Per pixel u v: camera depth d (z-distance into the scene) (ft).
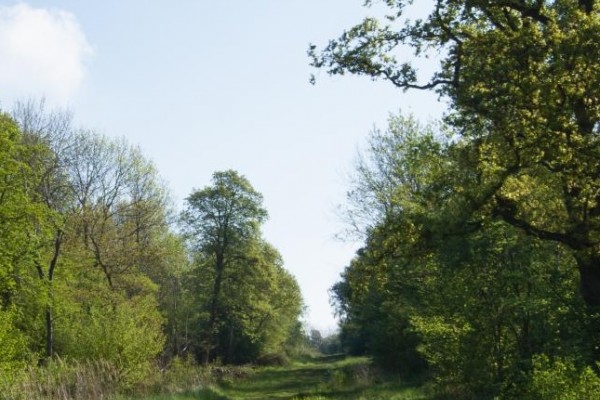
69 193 123.13
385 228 64.03
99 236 126.52
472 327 61.77
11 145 86.53
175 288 161.89
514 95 47.91
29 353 88.48
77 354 94.12
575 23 47.34
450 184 56.29
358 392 103.65
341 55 59.41
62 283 104.99
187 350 172.45
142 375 94.84
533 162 50.16
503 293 60.49
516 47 47.78
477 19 56.80
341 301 207.72
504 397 56.49
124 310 100.22
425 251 61.67
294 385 146.72
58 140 120.16
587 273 54.39
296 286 233.55
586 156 47.37
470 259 59.98
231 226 189.88
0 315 73.46
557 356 49.62
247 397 119.14
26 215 89.76
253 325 211.00
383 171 117.19
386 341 118.93
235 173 192.34
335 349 424.46
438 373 75.10
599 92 46.47
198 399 98.17
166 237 147.43
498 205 55.47
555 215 55.31
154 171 142.41
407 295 100.68
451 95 52.85
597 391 39.19
